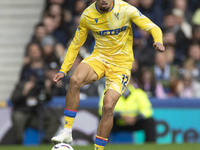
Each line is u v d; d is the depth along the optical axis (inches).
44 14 1384.1
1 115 1054.4
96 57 669.9
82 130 1064.2
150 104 1064.2
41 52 1168.8
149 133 1054.4
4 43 1435.8
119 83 660.7
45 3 1457.9
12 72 1396.4
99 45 673.0
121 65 670.5
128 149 928.3
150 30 648.4
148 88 1128.2
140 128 1060.5
